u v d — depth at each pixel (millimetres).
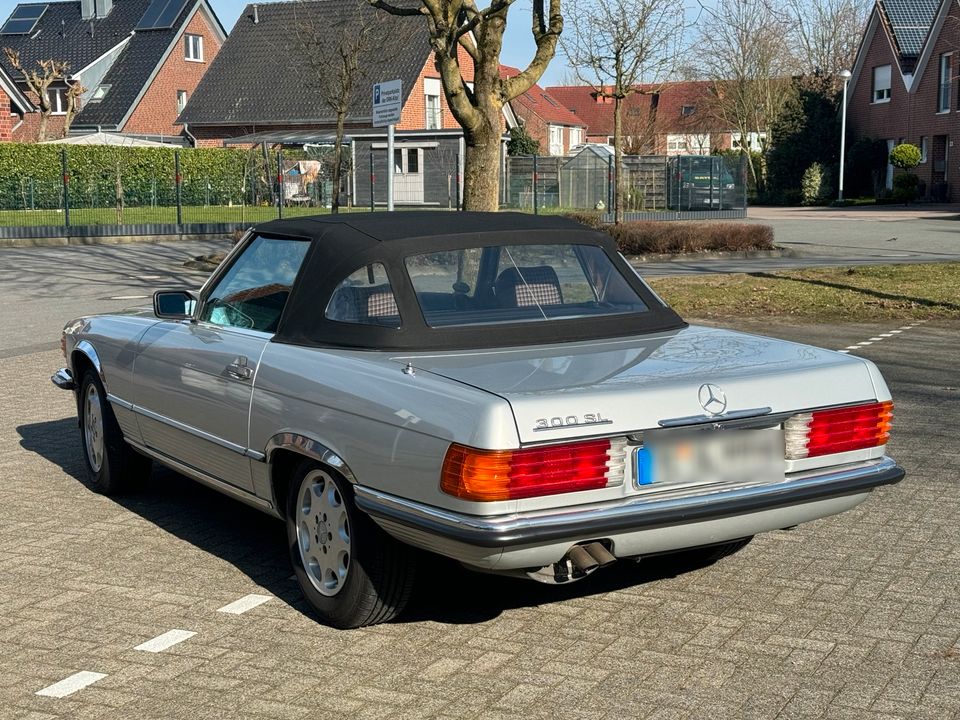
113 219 31781
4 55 57156
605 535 3898
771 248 23344
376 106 12539
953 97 47875
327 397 4363
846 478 4344
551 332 4703
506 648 4305
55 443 7891
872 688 3932
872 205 48438
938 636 4387
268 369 4730
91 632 4496
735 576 5105
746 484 4180
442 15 14156
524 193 41969
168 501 6469
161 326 5820
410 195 45812
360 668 4125
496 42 14508
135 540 5719
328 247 4867
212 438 5176
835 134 54375
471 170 14836
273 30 52969
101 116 54031
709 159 40438
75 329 6723
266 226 5395
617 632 4461
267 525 6000
